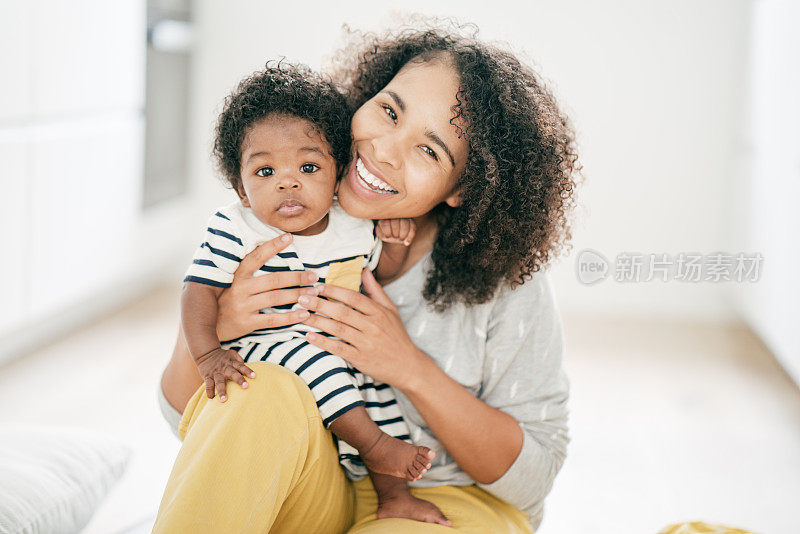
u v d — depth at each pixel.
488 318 1.24
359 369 1.15
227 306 1.16
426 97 1.15
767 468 2.41
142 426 2.46
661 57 3.86
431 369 1.15
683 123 3.88
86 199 3.10
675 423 2.72
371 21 3.98
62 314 3.19
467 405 1.15
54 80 2.84
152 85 3.68
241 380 1.05
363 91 1.32
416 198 1.17
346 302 1.16
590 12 3.87
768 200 3.28
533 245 1.22
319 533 1.11
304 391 1.08
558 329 1.27
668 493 2.25
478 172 1.18
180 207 4.01
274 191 1.14
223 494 0.98
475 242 1.21
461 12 3.94
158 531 0.95
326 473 1.09
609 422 2.72
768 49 3.36
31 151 2.72
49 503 1.20
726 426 2.71
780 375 3.20
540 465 1.20
